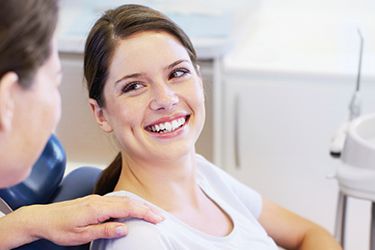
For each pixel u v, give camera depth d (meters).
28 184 1.14
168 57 1.01
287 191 2.42
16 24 0.62
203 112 1.08
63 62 2.04
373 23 2.57
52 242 1.05
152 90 1.02
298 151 2.35
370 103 2.20
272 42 2.51
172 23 1.03
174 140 1.05
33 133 0.69
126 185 1.10
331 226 2.40
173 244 0.99
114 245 0.95
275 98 2.28
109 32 1.01
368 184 1.25
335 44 2.46
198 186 1.19
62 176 1.24
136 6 1.05
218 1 2.63
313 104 2.26
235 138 2.36
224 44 2.17
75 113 1.32
